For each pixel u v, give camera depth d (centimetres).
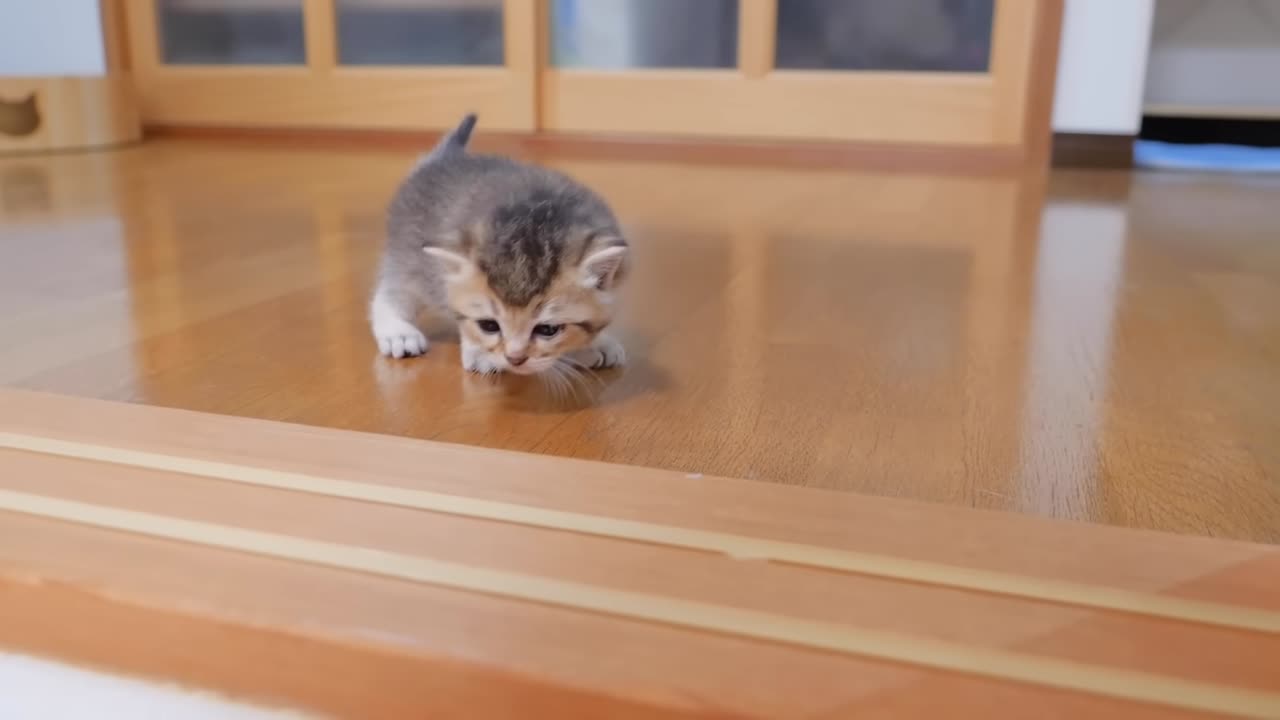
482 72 371
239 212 228
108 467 83
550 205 119
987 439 101
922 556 70
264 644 65
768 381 118
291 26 390
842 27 345
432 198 129
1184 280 171
